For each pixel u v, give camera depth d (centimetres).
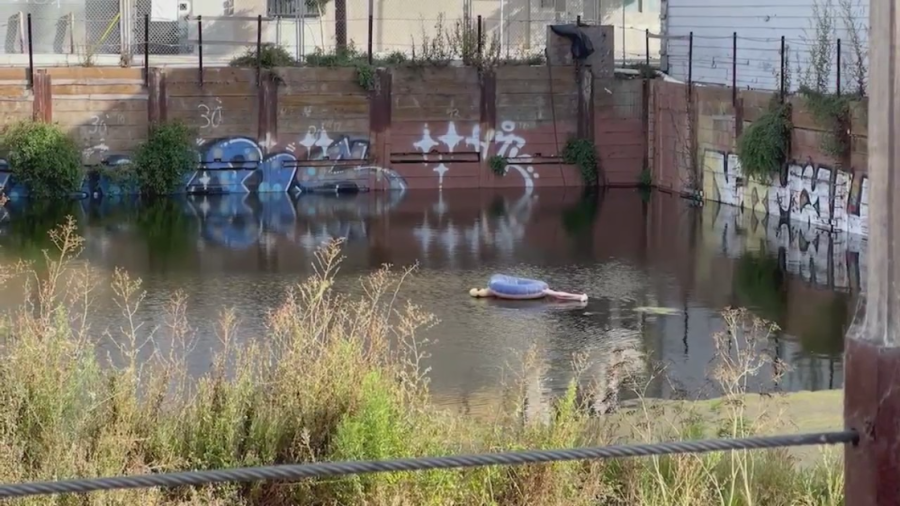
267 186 3712
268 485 781
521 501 768
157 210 3381
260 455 790
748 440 460
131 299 2103
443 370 1628
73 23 4444
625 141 3897
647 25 5275
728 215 3275
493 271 2500
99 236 2916
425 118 3800
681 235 2970
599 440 855
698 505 750
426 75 3781
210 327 1873
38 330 858
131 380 839
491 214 3341
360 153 3772
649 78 3853
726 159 3388
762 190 3212
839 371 1689
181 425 820
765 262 2600
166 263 2548
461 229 3080
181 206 3456
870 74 464
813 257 2644
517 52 4341
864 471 469
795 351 1820
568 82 3859
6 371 813
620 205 3516
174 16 4597
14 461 734
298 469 426
